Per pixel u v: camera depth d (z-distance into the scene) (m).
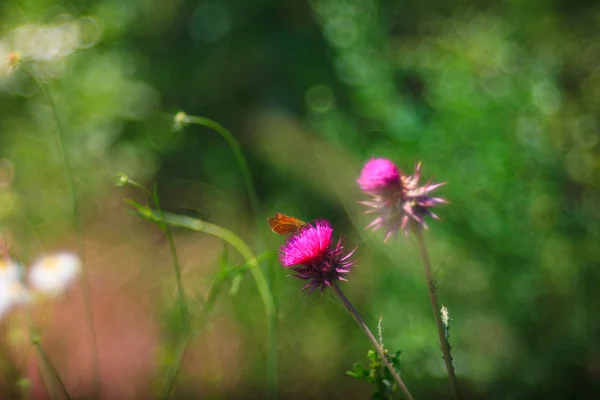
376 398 0.72
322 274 0.69
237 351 1.00
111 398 0.99
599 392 0.95
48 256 0.84
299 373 1.01
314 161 1.45
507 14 1.20
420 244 0.72
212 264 1.22
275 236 1.09
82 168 1.47
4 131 1.47
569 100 1.08
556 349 0.96
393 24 1.40
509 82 1.03
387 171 0.72
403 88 1.20
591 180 1.01
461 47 1.09
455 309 1.00
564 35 1.18
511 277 0.99
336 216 1.39
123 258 1.36
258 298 1.04
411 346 0.96
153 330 1.09
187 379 0.96
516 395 0.96
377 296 1.05
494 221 0.99
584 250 0.99
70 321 1.12
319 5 1.22
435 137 1.03
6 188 1.07
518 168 1.00
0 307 0.79
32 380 0.85
